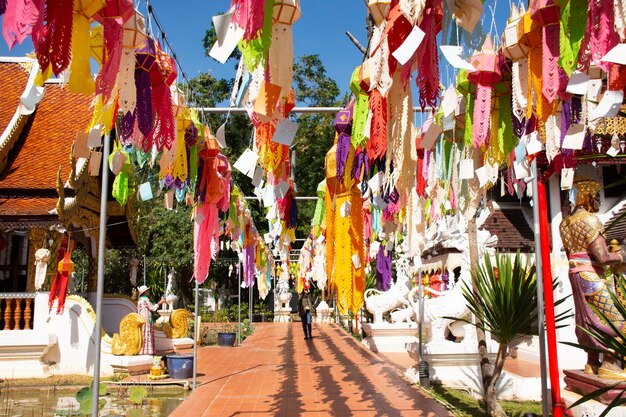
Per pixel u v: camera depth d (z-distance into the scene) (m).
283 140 3.44
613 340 3.75
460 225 9.56
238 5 2.86
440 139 4.75
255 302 33.06
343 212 5.79
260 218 24.23
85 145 3.76
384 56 3.20
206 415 6.72
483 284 6.37
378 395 7.86
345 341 17.22
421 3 2.77
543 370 4.20
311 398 7.74
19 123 11.08
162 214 22.80
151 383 8.96
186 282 25.75
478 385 8.46
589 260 5.10
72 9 2.53
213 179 6.49
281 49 3.12
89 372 10.05
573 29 2.68
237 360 12.42
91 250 13.27
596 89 3.17
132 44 3.29
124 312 13.42
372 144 3.71
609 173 10.20
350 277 5.89
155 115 3.83
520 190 4.81
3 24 2.28
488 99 3.61
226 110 6.79
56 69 2.48
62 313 10.16
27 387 8.96
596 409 4.50
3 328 10.10
